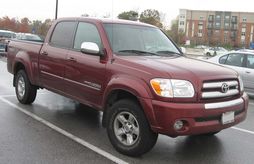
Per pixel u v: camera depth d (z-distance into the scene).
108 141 6.27
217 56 13.01
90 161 5.38
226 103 5.48
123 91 5.66
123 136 5.70
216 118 5.40
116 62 5.89
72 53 6.86
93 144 6.11
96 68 6.18
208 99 5.33
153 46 6.72
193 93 5.18
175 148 6.14
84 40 6.77
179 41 100.81
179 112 5.06
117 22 6.77
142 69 5.45
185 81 5.18
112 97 5.94
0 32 26.97
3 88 11.06
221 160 5.69
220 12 136.25
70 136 6.48
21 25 76.62
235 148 6.29
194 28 138.62
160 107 5.09
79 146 5.98
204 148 6.21
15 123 7.14
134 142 5.49
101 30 6.45
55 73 7.30
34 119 7.49
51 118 7.62
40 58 7.82
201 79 5.27
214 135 7.00
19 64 8.75
